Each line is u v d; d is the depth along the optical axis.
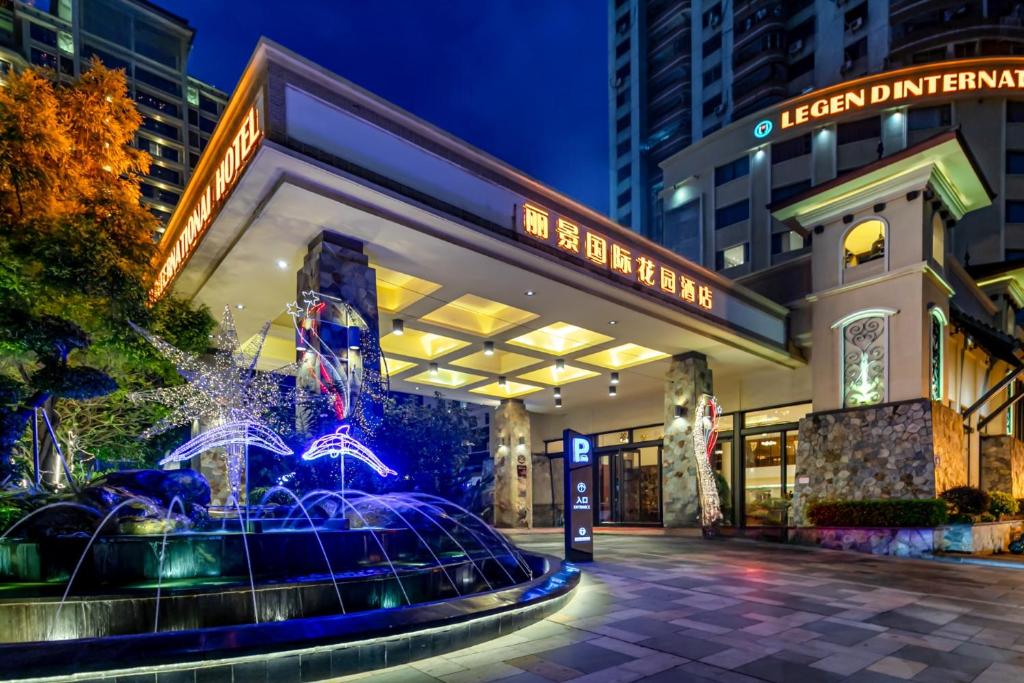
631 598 7.68
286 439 10.99
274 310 14.29
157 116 58.00
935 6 34.47
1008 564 11.09
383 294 13.90
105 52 55.66
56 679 3.46
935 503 12.88
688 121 49.28
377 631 4.56
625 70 55.19
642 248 14.48
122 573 5.83
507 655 5.05
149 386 11.98
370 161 9.40
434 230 10.52
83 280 8.41
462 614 5.26
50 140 9.80
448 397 24.50
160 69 58.75
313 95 8.84
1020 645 5.56
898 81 30.94
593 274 12.95
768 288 19.75
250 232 10.28
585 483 11.72
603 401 25.44
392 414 15.34
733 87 43.75
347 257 10.58
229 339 11.41
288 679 4.07
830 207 17.02
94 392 8.58
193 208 11.49
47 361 8.38
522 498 24.11
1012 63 29.70
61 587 5.67
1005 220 29.55
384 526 9.27
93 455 13.91
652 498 23.38
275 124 8.38
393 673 4.51
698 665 4.85
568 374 21.36
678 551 13.70
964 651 5.35
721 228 36.44
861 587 8.66
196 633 4.09
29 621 4.88
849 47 37.81
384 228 10.26
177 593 5.02
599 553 13.25
